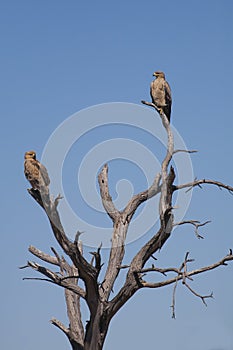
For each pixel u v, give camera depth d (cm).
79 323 2088
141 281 1900
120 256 2027
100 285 1988
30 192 1777
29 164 1738
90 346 1952
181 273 1823
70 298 2130
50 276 1991
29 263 2012
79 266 1833
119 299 1919
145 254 1914
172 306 1745
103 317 1942
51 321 2084
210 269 1858
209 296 1812
